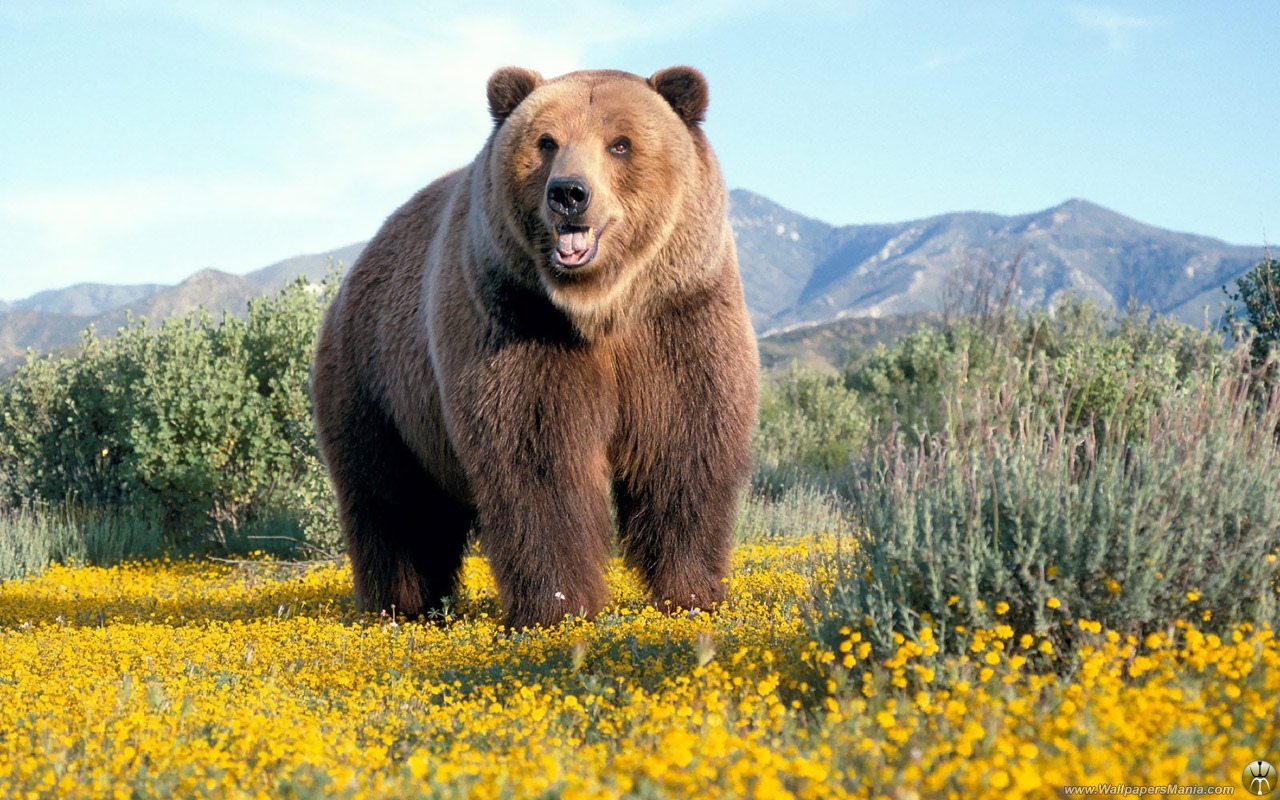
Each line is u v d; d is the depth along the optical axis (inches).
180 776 154.5
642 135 261.4
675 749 127.0
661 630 254.2
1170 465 195.8
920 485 214.8
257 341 699.4
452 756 155.6
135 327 807.7
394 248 353.7
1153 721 137.3
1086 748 127.7
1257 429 213.5
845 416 904.3
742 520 568.7
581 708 178.2
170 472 663.8
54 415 784.3
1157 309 670.5
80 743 175.8
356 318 358.3
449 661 253.4
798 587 295.3
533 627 275.0
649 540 290.2
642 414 279.6
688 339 275.9
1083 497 199.3
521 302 268.7
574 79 272.2
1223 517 192.9
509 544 277.4
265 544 643.5
